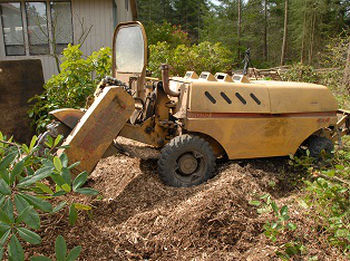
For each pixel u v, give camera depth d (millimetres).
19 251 1715
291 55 31891
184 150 3949
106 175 4238
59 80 6219
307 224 3170
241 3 31250
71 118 3992
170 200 3537
